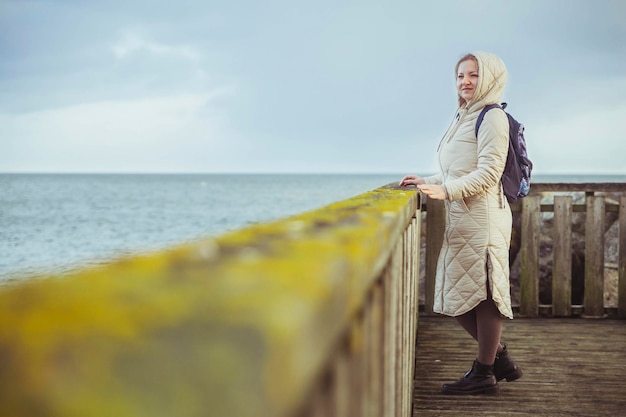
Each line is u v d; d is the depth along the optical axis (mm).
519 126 3240
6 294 311
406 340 2146
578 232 5988
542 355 4215
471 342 4527
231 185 104438
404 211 1500
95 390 270
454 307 3273
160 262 421
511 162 3205
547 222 6086
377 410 1039
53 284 337
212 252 483
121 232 38969
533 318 5277
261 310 316
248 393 289
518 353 4262
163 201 62344
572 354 4234
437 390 3541
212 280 369
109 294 325
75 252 30547
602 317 5270
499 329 3367
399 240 1516
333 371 594
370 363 919
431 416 3154
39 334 270
